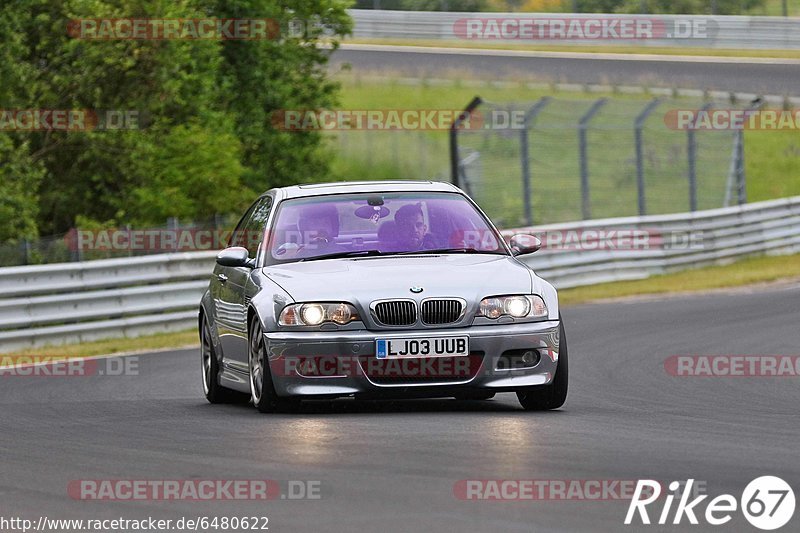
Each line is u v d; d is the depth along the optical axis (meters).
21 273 53.34
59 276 54.97
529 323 27.44
